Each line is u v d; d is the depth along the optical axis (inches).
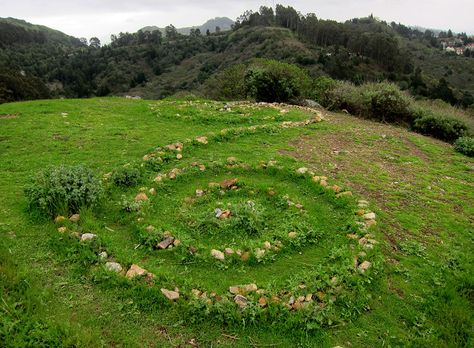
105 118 531.5
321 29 3811.5
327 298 194.5
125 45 5088.6
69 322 169.2
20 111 544.1
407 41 5605.3
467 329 186.1
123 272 202.5
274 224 271.1
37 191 250.7
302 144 445.4
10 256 205.5
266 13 4972.9
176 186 318.7
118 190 298.2
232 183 321.4
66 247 217.8
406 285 215.8
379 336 181.0
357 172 372.8
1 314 163.2
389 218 285.9
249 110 596.7
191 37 5177.2
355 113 685.3
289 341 175.0
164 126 502.6
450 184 366.3
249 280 213.2
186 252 227.3
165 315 181.2
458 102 2142.0
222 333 176.7
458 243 262.1
